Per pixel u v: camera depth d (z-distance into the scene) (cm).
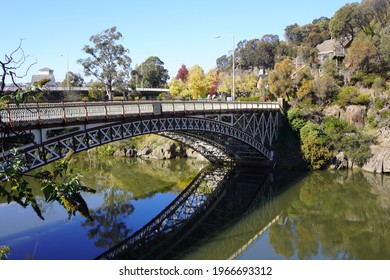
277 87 6006
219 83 11212
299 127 5262
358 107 5316
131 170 5431
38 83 639
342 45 6956
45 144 2145
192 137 4838
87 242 2645
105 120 2583
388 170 4628
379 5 6825
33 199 595
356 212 3438
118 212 3441
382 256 2488
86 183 4594
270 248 2627
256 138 4997
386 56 5794
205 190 4316
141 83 12206
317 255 2497
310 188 4209
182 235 2877
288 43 14362
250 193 4138
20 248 2498
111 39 7200
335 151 5028
